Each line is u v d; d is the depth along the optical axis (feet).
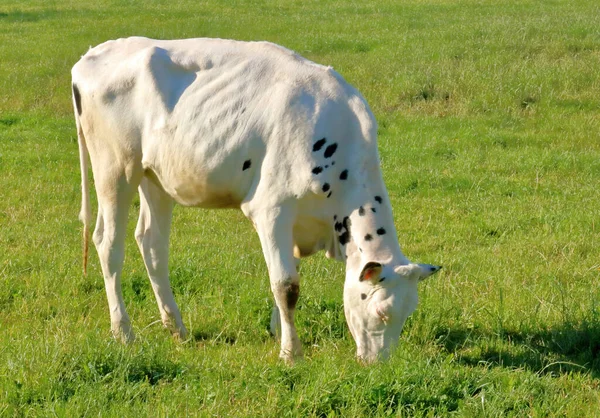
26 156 43.68
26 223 33.14
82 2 103.86
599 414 16.98
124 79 21.33
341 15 89.10
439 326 21.98
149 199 22.65
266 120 19.76
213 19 86.89
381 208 19.70
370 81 56.54
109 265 22.27
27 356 18.84
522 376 18.57
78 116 22.54
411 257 29.30
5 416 16.35
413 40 69.31
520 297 24.04
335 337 21.99
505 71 55.16
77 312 24.06
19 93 57.06
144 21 87.66
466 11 87.15
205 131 20.27
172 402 16.84
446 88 53.06
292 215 19.89
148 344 20.04
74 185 38.88
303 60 20.77
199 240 31.37
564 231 31.01
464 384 17.83
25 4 103.19
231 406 17.04
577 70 54.19
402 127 48.47
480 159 41.65
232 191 20.59
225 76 20.56
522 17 78.23
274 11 93.66
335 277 26.14
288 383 18.04
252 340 22.41
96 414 16.44
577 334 20.98
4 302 24.85
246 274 27.04
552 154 41.68
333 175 19.57
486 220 32.78
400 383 17.44
